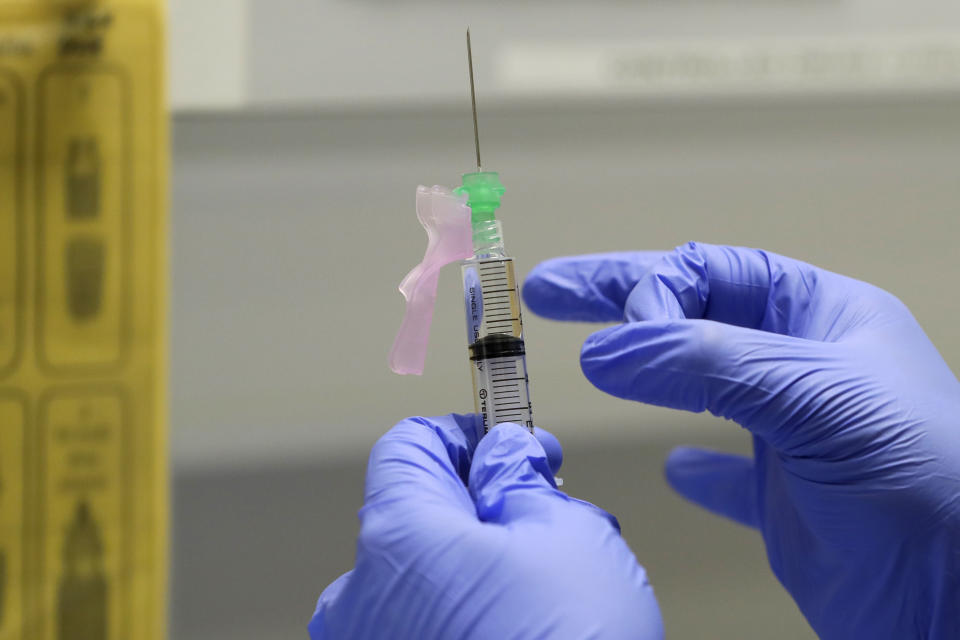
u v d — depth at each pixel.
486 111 1.45
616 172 1.49
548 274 1.21
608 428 1.43
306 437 1.38
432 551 0.65
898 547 0.84
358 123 1.42
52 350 0.33
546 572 0.62
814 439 0.86
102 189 0.33
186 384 1.37
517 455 0.79
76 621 0.33
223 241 1.41
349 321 1.42
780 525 1.10
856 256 1.54
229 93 1.37
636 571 0.66
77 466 0.33
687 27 1.44
